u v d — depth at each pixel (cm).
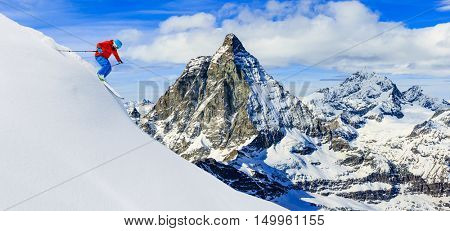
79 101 2300
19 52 2359
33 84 2198
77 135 2109
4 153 1803
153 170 2230
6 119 1945
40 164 1850
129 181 2070
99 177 1978
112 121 2375
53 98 2203
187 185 2302
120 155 2183
